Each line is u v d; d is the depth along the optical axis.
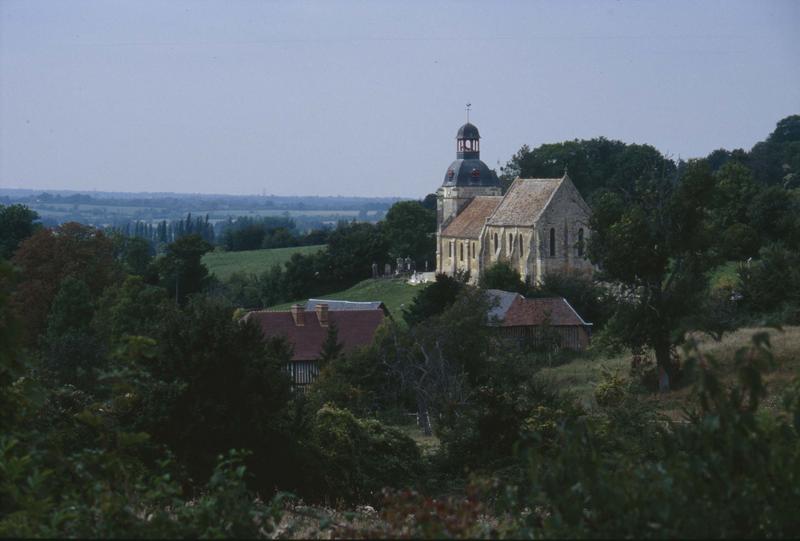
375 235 156.25
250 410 27.19
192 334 26.92
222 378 27.02
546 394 33.00
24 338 14.42
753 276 70.62
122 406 22.97
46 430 16.62
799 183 162.88
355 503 29.53
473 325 63.81
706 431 10.56
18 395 14.53
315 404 46.19
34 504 11.40
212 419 26.14
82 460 12.83
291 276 149.38
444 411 37.56
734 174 117.62
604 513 10.52
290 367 74.81
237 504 11.76
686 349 10.88
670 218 62.66
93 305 81.38
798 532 10.36
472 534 11.27
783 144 176.62
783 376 41.16
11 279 14.35
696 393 10.95
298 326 78.75
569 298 95.31
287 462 28.33
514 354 64.38
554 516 10.59
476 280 122.69
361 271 152.00
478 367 62.62
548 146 174.12
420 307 86.12
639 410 26.78
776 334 55.81
